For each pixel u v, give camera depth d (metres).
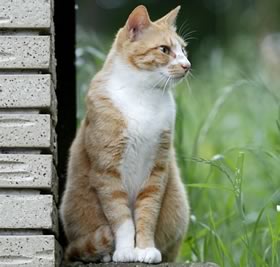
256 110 13.92
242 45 18.45
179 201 8.65
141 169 8.16
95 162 8.05
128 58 8.29
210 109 14.07
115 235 7.99
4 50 6.95
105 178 8.02
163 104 8.28
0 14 6.96
